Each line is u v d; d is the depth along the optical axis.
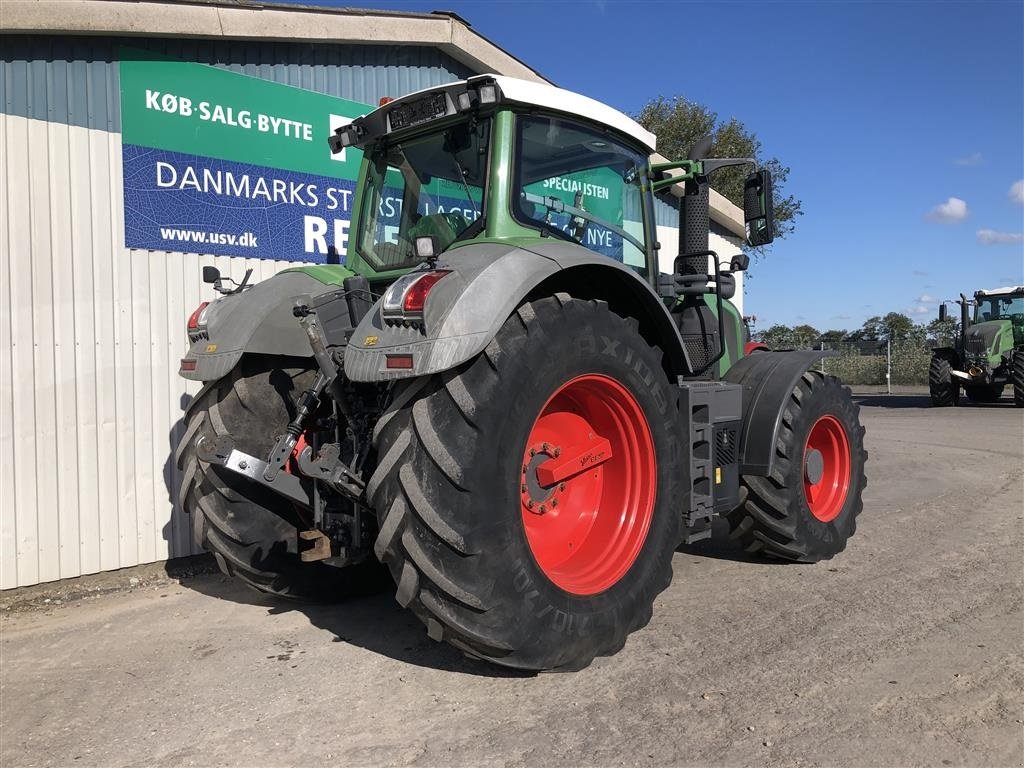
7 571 4.35
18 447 4.39
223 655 3.43
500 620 2.67
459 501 2.62
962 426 11.67
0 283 4.32
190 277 5.07
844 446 4.80
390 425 2.73
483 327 2.59
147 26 4.70
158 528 4.91
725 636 3.39
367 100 6.03
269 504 3.76
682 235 4.39
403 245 3.66
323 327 3.28
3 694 3.11
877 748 2.42
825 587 4.07
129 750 2.58
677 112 23.30
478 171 3.34
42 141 4.46
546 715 2.69
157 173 4.91
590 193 3.72
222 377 3.50
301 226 5.65
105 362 4.71
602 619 2.99
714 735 2.52
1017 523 5.40
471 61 6.63
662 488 3.34
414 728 2.63
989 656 3.12
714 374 4.41
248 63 5.33
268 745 2.56
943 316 16.11
